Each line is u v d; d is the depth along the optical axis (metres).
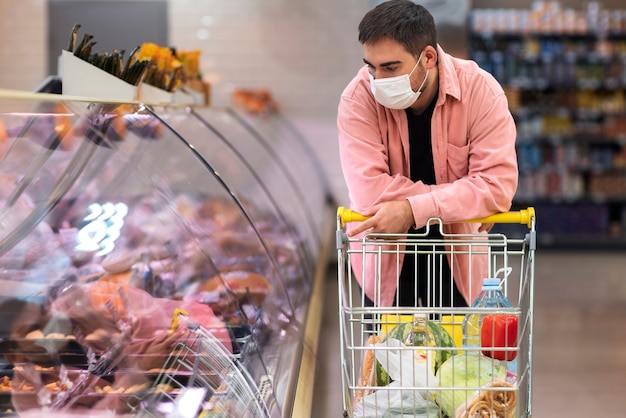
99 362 2.27
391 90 2.58
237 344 2.75
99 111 2.75
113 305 2.41
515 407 2.15
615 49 10.78
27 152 2.34
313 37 9.54
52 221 2.46
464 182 2.56
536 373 5.04
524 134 10.78
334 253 8.78
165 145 3.22
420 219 2.46
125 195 2.89
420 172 2.92
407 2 2.59
